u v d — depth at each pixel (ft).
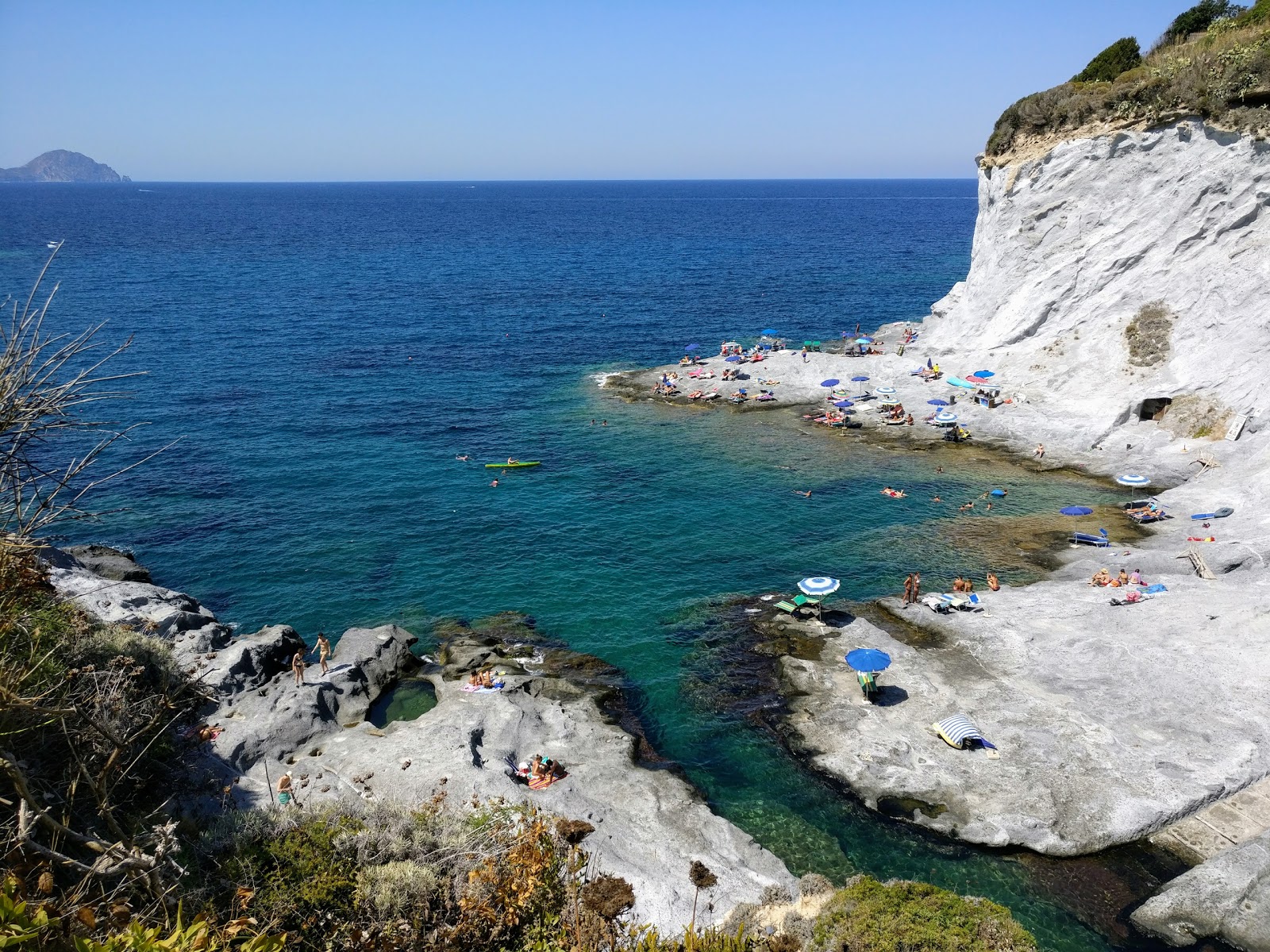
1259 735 82.79
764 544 138.51
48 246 538.88
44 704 45.19
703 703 98.48
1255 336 154.92
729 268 451.53
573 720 92.84
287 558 134.82
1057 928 67.21
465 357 261.03
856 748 87.71
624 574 129.80
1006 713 90.79
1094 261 185.37
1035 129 201.36
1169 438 160.97
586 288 385.91
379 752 83.87
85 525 142.31
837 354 237.86
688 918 64.28
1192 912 66.28
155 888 37.52
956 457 171.42
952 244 575.79
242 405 210.59
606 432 193.67
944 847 75.77
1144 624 103.45
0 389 35.47
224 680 92.73
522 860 54.49
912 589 117.29
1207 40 187.52
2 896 28.81
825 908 59.72
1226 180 162.50
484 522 148.05
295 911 50.75
